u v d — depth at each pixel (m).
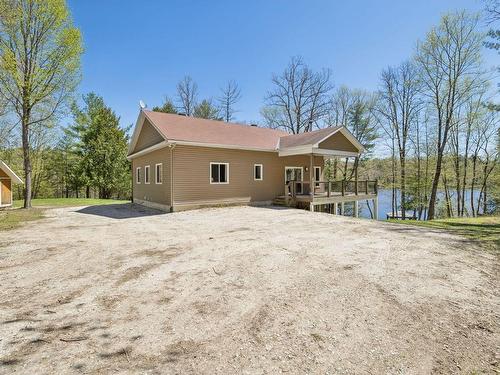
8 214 13.32
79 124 30.45
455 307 3.51
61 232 8.62
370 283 4.27
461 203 25.98
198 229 8.86
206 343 2.74
